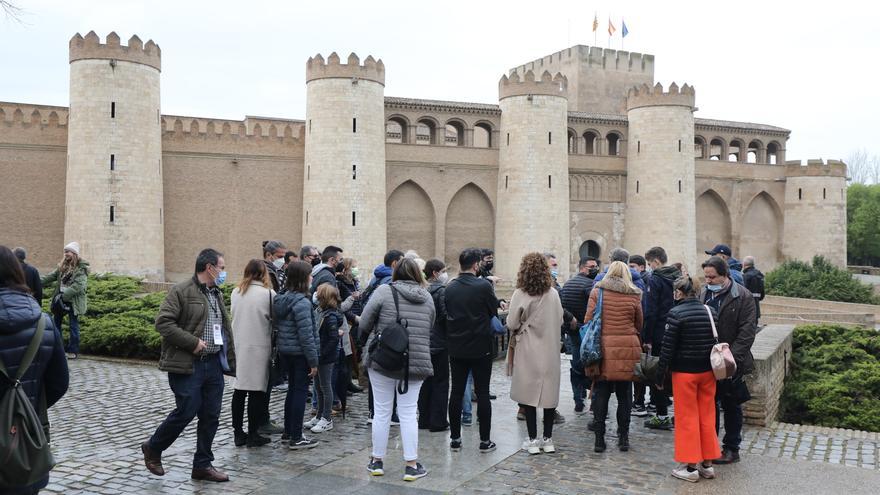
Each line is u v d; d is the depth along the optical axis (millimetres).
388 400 9422
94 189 40375
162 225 43375
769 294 48812
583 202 55750
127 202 40875
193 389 8891
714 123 59750
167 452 10336
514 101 51094
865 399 15320
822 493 8789
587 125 56062
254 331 10359
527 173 50594
